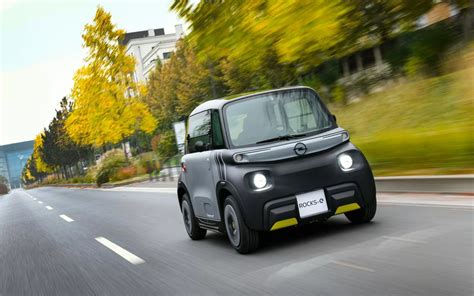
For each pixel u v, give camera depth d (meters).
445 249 4.62
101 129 40.59
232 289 4.61
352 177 5.75
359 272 4.35
